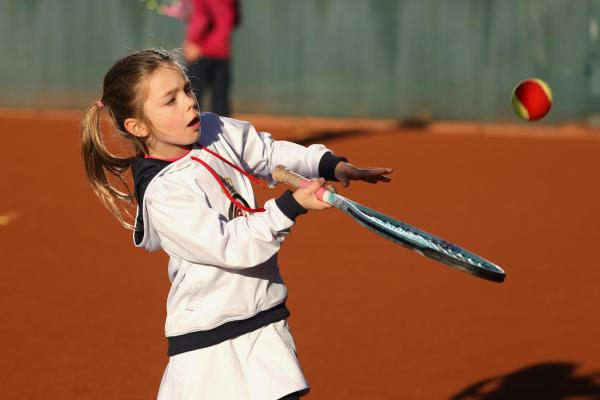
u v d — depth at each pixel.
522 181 31.12
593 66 46.84
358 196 28.45
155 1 50.56
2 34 51.16
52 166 32.97
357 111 47.34
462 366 16.22
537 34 47.94
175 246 9.30
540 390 15.27
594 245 23.59
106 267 21.69
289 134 40.88
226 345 9.50
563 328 17.97
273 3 50.25
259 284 9.55
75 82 50.94
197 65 33.69
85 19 50.97
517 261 22.19
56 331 17.75
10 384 15.43
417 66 49.38
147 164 9.61
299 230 24.70
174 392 9.59
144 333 17.69
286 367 9.55
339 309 18.89
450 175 31.89
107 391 15.22
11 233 24.47
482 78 48.62
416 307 19.05
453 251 8.84
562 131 42.28
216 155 9.83
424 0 49.22
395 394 15.10
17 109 46.81
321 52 50.06
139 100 9.45
